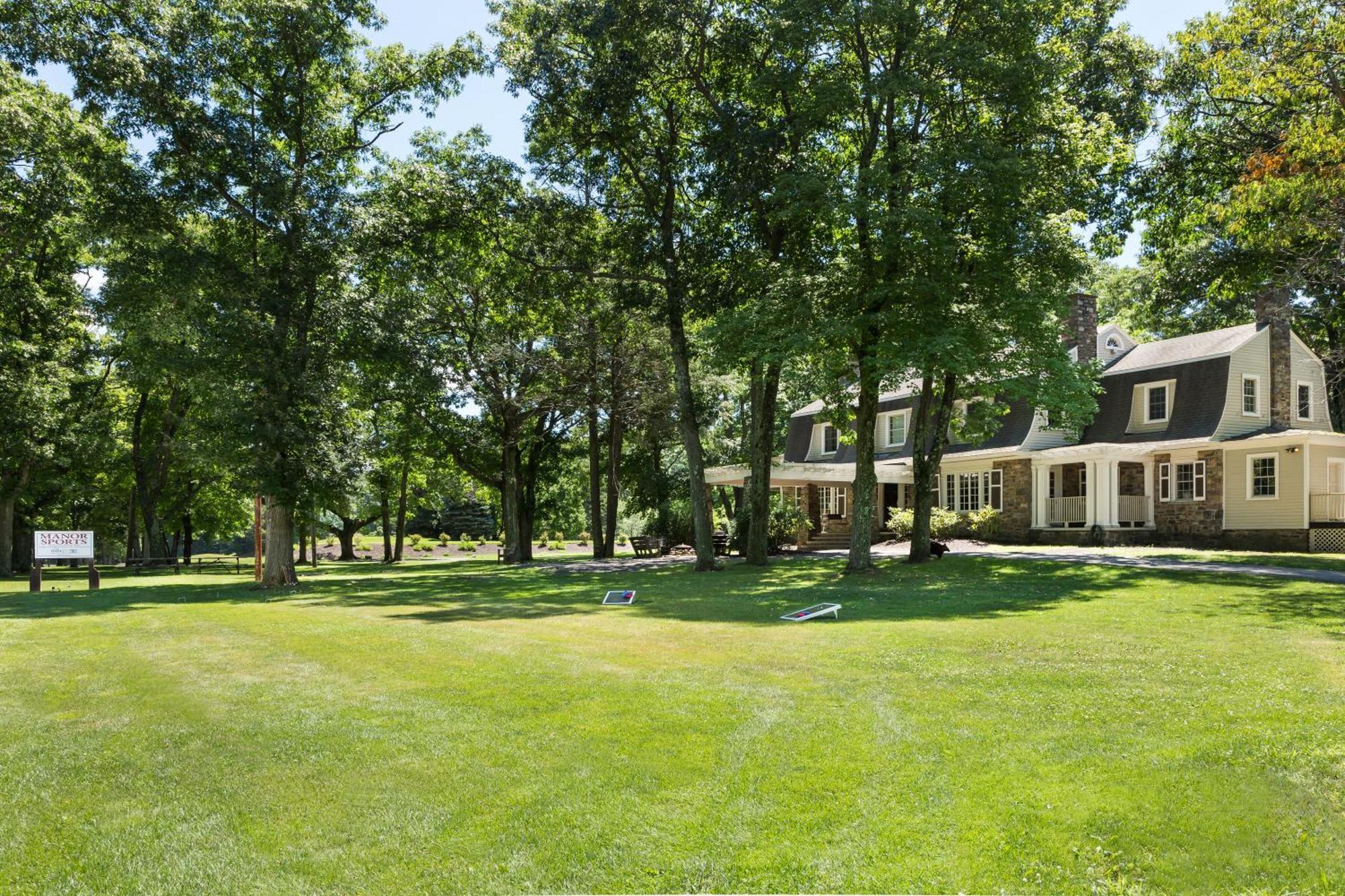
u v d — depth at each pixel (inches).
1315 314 1236.5
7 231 988.6
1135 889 165.3
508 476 1397.6
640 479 1644.9
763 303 784.9
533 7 917.2
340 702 304.8
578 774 226.5
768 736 252.4
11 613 634.2
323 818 203.0
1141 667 333.1
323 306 906.1
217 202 855.1
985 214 733.9
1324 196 647.8
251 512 1974.7
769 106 879.7
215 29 861.2
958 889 165.9
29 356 1099.9
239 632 497.7
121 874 176.9
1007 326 765.3
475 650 409.4
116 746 257.3
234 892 169.6
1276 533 1000.2
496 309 1309.1
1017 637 410.0
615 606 613.6
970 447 1307.8
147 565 1454.2
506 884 171.0
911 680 319.3
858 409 822.5
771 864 176.2
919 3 737.6
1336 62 701.9
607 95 888.3
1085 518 1151.0
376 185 994.7
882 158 733.3
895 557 969.5
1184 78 964.0
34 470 1263.5
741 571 916.6
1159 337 1673.2
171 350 847.7
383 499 1727.4
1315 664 333.4
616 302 1023.6
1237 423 1066.7
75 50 739.4
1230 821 189.8
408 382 1032.2
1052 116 782.5
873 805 202.7
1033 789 209.0
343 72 945.5
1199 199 1023.6
